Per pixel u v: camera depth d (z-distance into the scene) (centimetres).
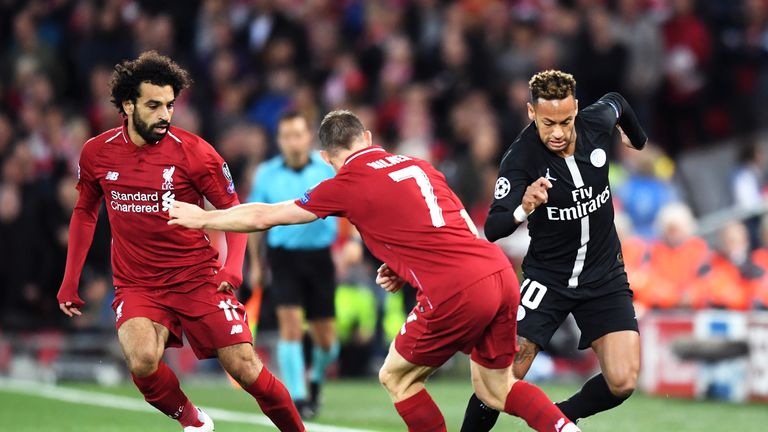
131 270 2267
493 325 2100
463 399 3756
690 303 3903
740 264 3872
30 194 4825
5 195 4831
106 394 3919
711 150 5369
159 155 2230
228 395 3956
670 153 5453
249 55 5838
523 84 5238
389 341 4594
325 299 3306
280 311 3272
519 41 5494
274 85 5534
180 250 2253
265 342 4541
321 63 5747
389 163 2123
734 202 5103
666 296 3938
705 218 5228
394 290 2191
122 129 2266
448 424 3153
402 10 5844
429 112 5428
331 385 4281
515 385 2123
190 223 2088
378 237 2100
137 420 3209
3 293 4859
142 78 2184
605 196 2261
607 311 2258
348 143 2152
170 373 2262
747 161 5075
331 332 3316
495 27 5584
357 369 4572
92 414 3350
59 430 3014
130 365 2205
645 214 4816
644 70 5381
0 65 5903
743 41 5484
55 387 4178
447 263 2061
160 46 5838
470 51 5509
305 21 5950
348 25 6003
